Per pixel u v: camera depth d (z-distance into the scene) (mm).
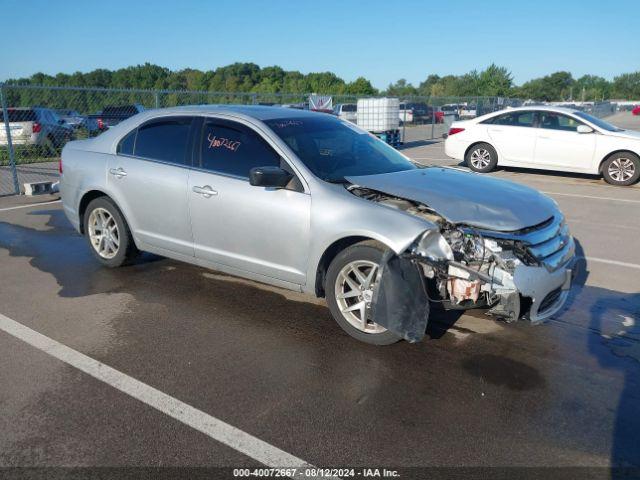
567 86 117125
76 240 6824
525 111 12328
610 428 3031
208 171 4676
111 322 4348
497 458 2770
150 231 5141
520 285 3580
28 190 10008
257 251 4414
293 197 4168
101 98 12523
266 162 4410
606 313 4652
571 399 3318
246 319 4426
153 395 3299
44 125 12320
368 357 3809
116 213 5395
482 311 4613
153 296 4906
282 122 4703
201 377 3518
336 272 3996
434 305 3791
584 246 6727
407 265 3666
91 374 3537
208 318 4441
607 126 11750
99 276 5438
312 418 3088
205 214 4648
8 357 3748
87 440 2865
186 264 5816
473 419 3100
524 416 3133
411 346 3980
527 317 3719
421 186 4133
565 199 9727
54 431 2938
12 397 3252
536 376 3586
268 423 3035
